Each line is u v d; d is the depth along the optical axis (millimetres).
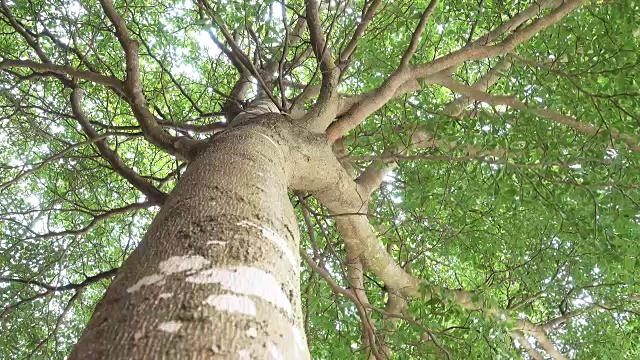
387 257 5742
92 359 943
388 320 5379
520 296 7418
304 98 5184
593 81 4633
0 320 5094
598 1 4836
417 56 5906
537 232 6289
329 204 4590
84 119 5043
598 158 4598
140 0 7625
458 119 4820
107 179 7746
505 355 4887
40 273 5461
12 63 4016
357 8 5273
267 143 2809
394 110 5594
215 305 1074
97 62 6770
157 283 1153
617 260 4758
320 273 4730
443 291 5055
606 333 7816
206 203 1661
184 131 5340
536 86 4785
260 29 3797
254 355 985
